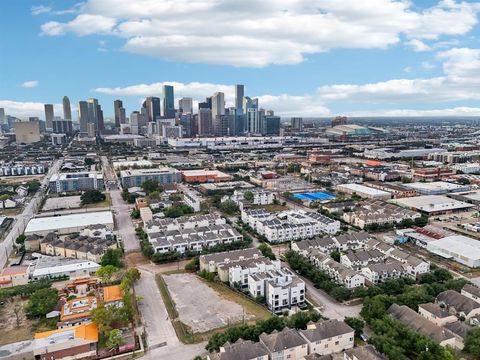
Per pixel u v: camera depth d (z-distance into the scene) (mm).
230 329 131500
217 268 187125
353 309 155500
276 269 178750
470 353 123188
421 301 151375
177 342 135000
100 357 127312
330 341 126750
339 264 182625
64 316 149375
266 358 118125
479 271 190625
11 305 162875
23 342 131875
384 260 195250
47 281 178375
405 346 122250
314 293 170000
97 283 178375
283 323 135375
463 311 145375
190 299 165000
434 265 193625
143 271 194000
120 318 141250
